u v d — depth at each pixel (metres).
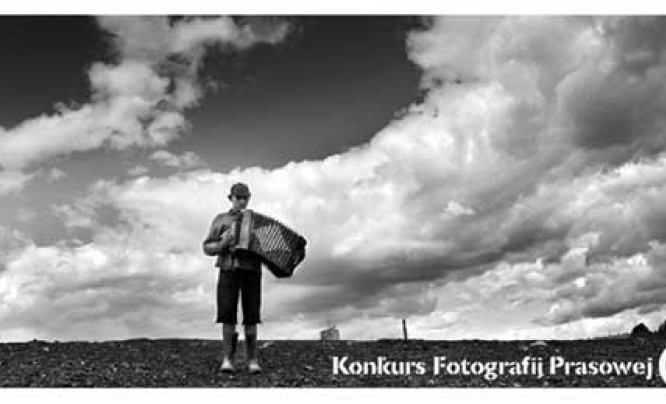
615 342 6.81
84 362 5.88
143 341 6.68
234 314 5.61
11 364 5.77
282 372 5.71
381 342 6.80
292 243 5.65
